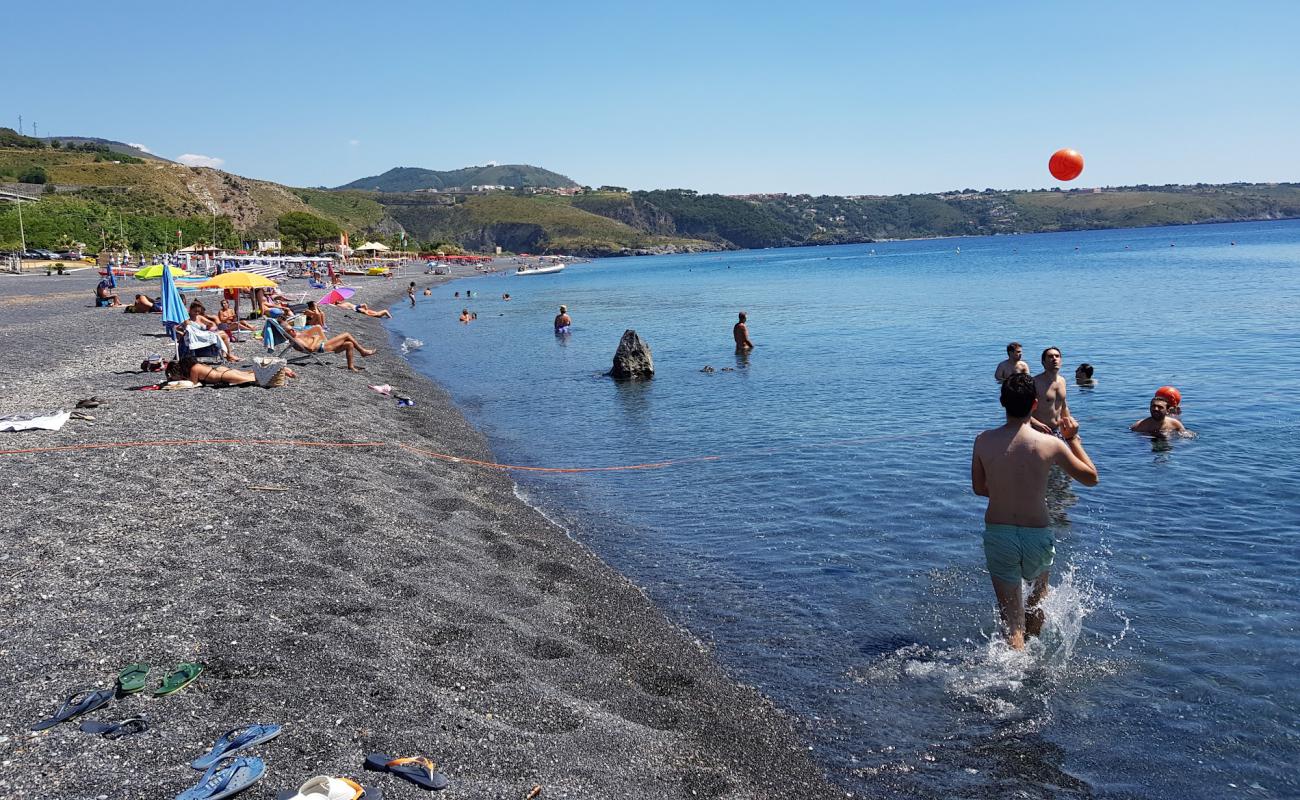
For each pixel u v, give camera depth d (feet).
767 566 28.63
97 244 304.09
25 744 14.64
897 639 22.94
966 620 23.80
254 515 28.37
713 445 46.85
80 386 53.78
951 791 16.51
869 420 51.29
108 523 26.43
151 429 40.32
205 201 510.17
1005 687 20.18
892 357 79.71
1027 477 21.27
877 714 19.39
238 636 19.31
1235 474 36.04
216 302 138.41
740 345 86.33
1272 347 73.10
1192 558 27.12
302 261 272.31
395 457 41.24
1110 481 35.94
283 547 25.66
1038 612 22.39
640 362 72.38
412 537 28.86
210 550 24.79
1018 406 21.45
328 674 18.02
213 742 15.16
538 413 59.11
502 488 39.52
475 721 17.11
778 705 19.89
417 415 55.47
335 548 26.32
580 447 48.19
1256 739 17.51
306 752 15.08
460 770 15.19
